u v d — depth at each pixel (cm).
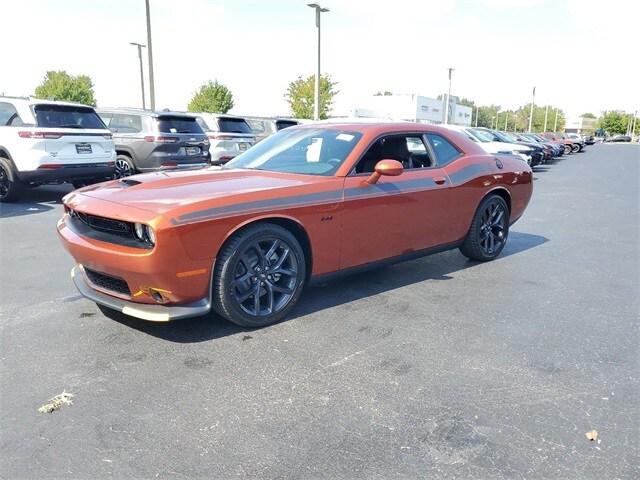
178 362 322
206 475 222
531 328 388
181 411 269
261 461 232
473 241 549
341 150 437
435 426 259
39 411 267
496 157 577
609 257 624
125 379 301
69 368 313
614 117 11994
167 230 315
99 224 349
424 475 224
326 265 406
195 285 336
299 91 3888
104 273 349
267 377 305
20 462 229
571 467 230
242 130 1350
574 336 375
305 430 254
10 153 892
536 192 1341
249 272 360
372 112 4678
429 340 362
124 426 256
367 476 223
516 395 290
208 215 331
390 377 308
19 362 320
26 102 892
